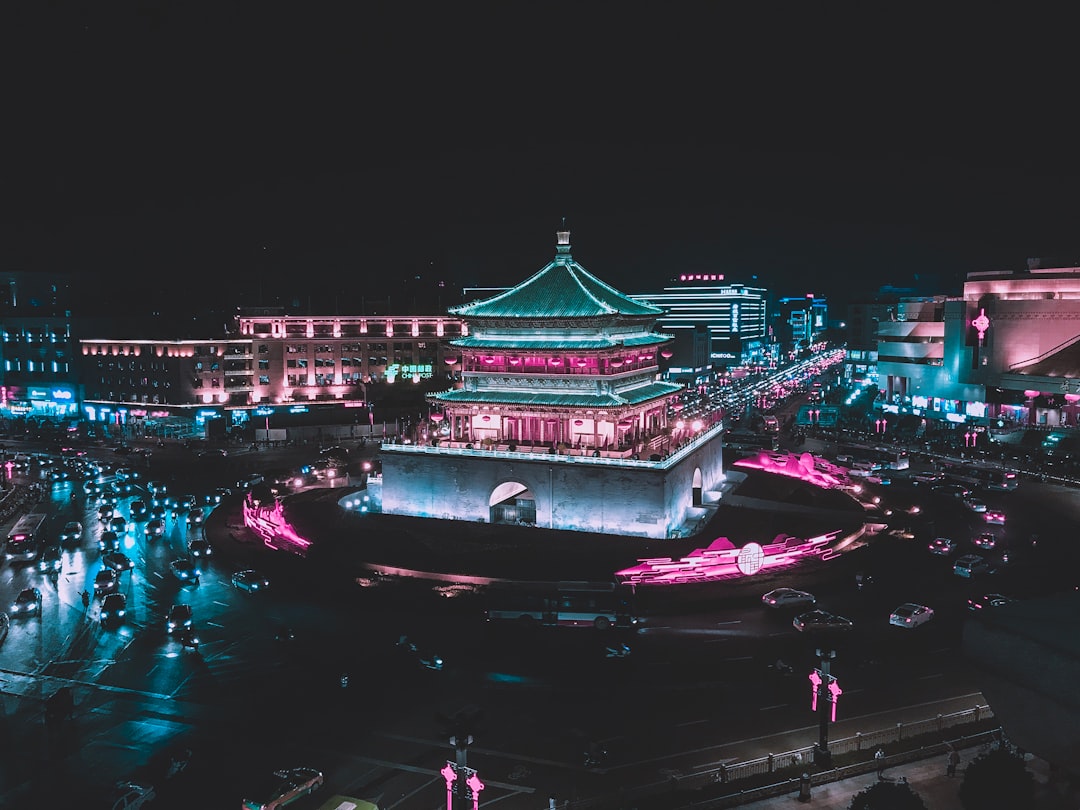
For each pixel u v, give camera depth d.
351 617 76.19
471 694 60.66
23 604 77.19
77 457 157.50
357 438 180.38
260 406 189.88
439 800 47.47
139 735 55.19
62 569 91.69
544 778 49.56
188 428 180.12
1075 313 158.25
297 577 87.19
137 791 46.91
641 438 107.81
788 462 131.25
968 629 27.80
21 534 96.88
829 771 47.62
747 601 78.38
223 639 71.38
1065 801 40.59
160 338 185.38
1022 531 102.62
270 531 103.00
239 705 59.28
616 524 96.69
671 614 75.62
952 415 177.25
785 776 48.16
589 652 67.62
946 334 178.88
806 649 67.62
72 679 63.91
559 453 98.44
